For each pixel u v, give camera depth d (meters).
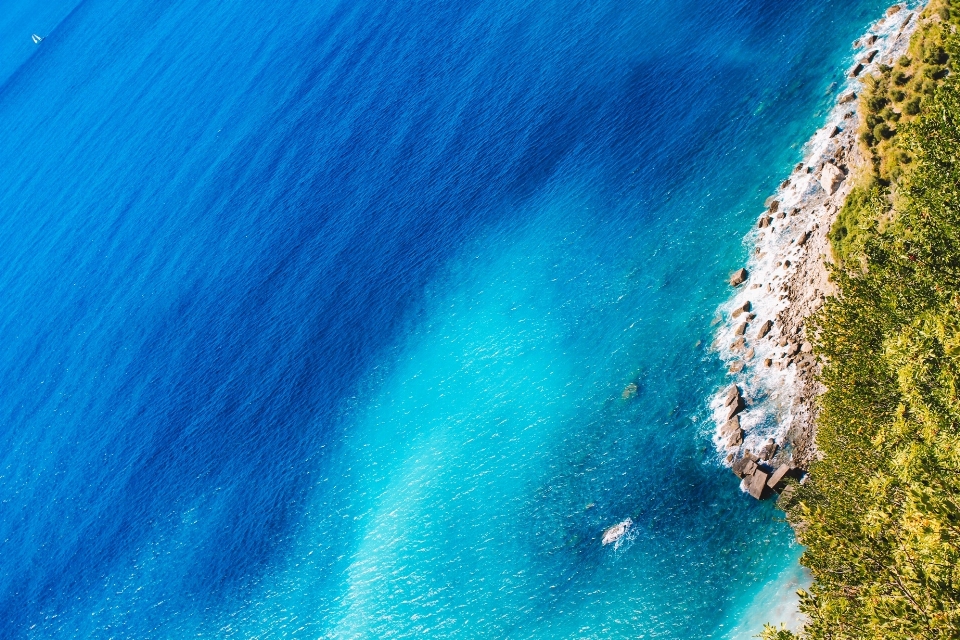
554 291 90.56
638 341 76.88
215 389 115.19
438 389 91.00
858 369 43.12
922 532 28.53
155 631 88.56
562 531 66.81
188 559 93.31
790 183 76.75
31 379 142.50
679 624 55.03
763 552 55.00
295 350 111.31
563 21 132.38
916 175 45.12
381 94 150.00
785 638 35.25
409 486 82.06
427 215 116.75
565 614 61.09
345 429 95.56
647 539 61.38
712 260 77.75
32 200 197.75
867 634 30.25
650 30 115.06
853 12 88.31
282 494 93.12
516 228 103.56
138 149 189.88
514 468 75.19
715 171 87.06
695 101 98.06
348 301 113.00
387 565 75.88
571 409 76.12
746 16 102.19
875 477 36.50
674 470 64.00
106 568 100.06
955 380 32.28
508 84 128.12
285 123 163.25
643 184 94.19
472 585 68.25
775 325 66.19
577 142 108.50
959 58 49.66
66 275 164.50
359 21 177.50
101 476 112.69
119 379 128.12
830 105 80.19
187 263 144.38
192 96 194.62
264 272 131.12
